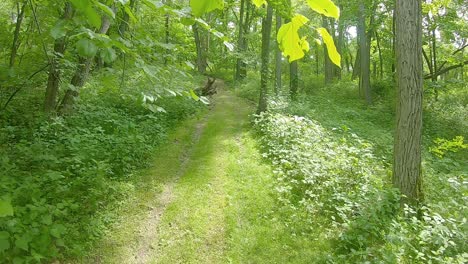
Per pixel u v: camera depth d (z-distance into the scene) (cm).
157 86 224
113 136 716
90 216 486
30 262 366
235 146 848
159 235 480
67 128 672
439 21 1304
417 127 548
